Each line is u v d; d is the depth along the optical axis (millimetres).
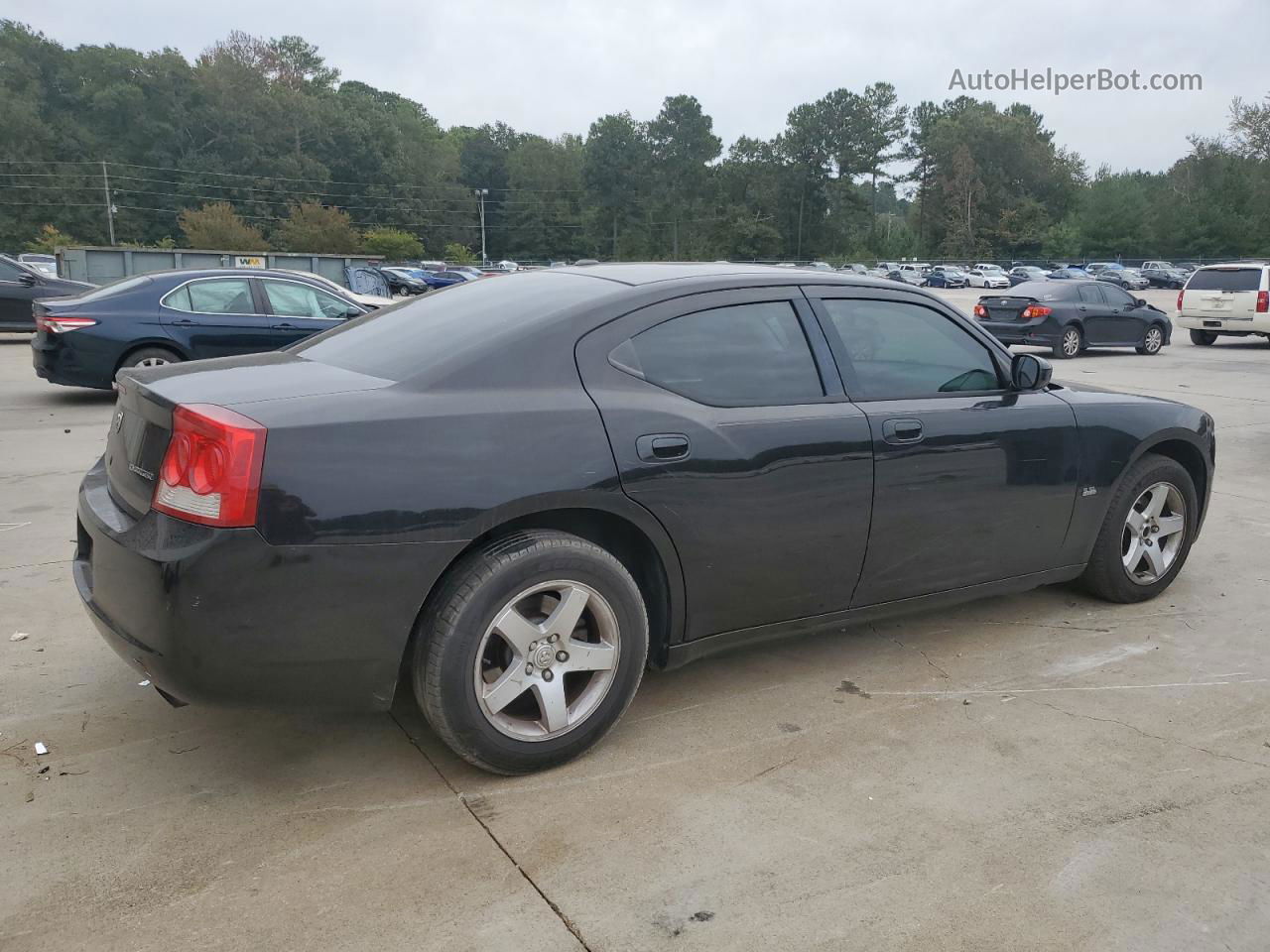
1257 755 3211
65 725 3260
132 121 111312
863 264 98438
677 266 3605
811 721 3393
